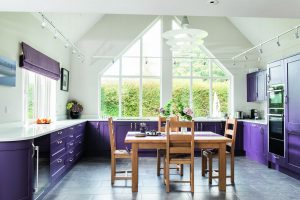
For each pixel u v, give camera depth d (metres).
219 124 6.23
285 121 4.32
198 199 3.22
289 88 4.23
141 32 6.58
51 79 5.22
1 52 3.28
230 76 6.88
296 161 4.04
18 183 2.62
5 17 3.36
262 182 3.96
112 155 3.83
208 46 6.69
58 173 3.75
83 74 6.49
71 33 5.89
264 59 6.54
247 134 5.97
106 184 3.82
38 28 4.42
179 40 3.90
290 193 3.46
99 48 6.50
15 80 3.62
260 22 5.70
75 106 6.14
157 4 2.85
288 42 5.40
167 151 3.49
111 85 6.71
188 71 6.82
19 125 3.79
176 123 3.48
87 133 6.01
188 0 2.74
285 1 2.73
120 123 6.06
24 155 2.66
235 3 2.81
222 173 3.60
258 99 6.04
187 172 4.55
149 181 3.99
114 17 6.54
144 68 6.74
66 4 2.86
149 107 6.72
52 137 3.43
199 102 6.84
